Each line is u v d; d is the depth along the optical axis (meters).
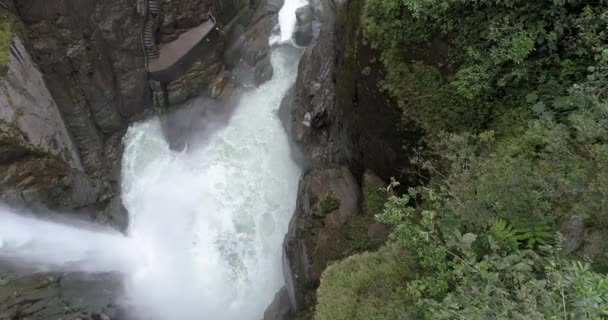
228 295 14.86
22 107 12.91
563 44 6.68
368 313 6.53
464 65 7.74
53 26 14.70
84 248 14.73
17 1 13.75
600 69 5.94
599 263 4.77
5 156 12.34
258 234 15.77
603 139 5.25
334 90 13.00
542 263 4.75
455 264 5.28
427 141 8.30
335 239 10.10
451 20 7.65
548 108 6.62
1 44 12.71
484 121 7.59
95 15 15.54
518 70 6.96
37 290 12.52
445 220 5.68
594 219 5.02
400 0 8.29
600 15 5.99
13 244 12.60
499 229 5.17
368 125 9.90
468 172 5.96
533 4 6.66
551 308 4.04
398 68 8.59
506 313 4.03
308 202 11.23
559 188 5.25
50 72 15.13
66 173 14.43
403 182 9.52
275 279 14.93
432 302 4.96
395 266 7.06
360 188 11.07
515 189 5.36
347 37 10.24
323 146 13.91
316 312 7.31
